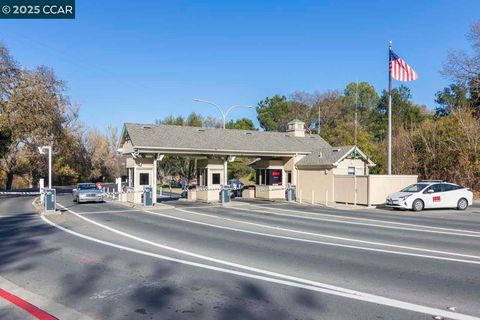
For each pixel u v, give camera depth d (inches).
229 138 1342.3
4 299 280.8
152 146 1135.6
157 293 295.1
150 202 1040.2
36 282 327.6
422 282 321.4
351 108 3161.9
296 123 1546.5
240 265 382.6
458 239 536.7
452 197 986.1
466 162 1470.2
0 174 2329.0
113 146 3580.2
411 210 976.3
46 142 1828.2
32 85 1700.3
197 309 260.2
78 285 317.7
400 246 482.0
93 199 1208.2
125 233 595.2
